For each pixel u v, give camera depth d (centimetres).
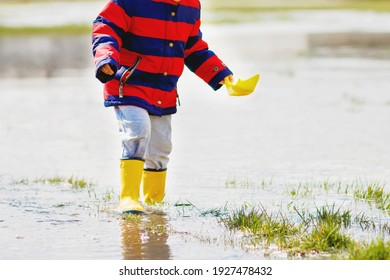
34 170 1733
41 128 2352
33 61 4662
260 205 1359
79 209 1328
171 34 1350
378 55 4834
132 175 1332
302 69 4066
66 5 11938
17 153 1947
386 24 7806
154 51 1341
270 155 1895
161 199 1420
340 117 2519
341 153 1916
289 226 1173
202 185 1552
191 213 1298
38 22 8181
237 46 5525
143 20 1334
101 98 3088
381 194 1431
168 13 1345
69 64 4509
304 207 1342
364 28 7194
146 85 1348
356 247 1057
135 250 1078
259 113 2644
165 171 1424
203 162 1809
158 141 1402
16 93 3234
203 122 2461
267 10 10756
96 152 1967
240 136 2191
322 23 8038
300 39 6081
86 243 1112
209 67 1405
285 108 2750
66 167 1772
